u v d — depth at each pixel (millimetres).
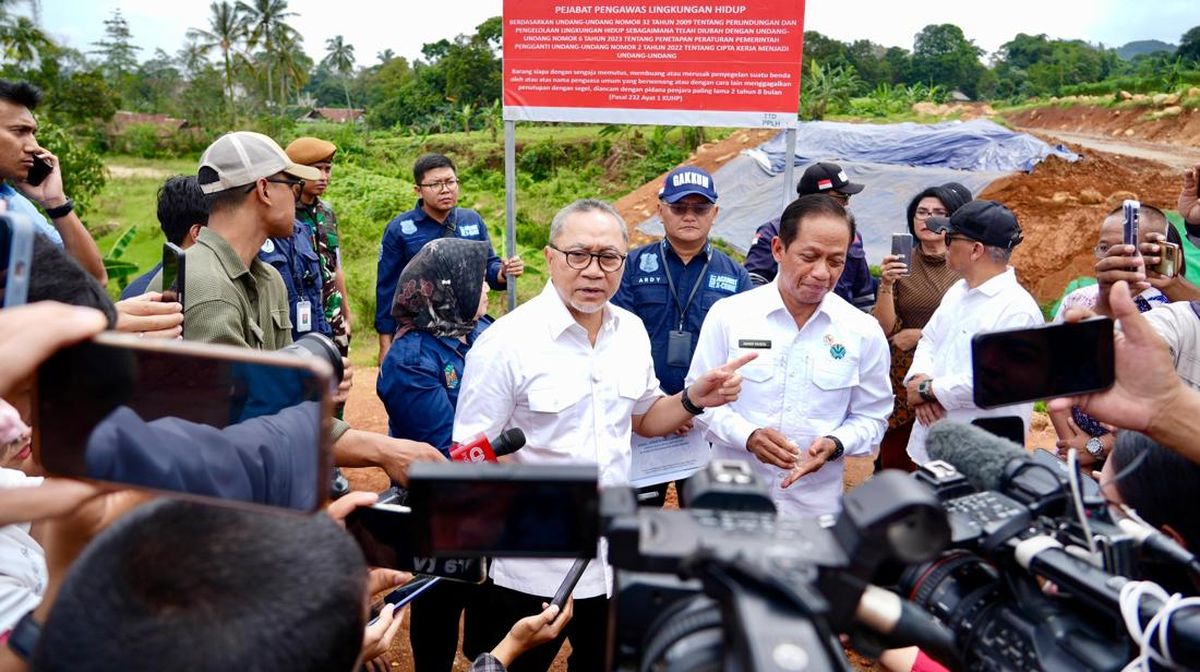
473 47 45031
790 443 2789
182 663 774
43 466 918
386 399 2752
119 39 60406
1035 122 31453
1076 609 1085
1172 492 1290
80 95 37969
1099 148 23875
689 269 3844
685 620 816
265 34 54312
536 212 25031
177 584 808
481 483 921
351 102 78938
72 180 17734
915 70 62125
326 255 5188
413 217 5781
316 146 5078
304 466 861
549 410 2410
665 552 808
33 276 1147
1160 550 1139
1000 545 1108
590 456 2467
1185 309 2289
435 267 2713
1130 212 2309
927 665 1377
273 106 53406
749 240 15562
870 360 2965
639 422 2801
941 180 16703
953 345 3354
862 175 17156
